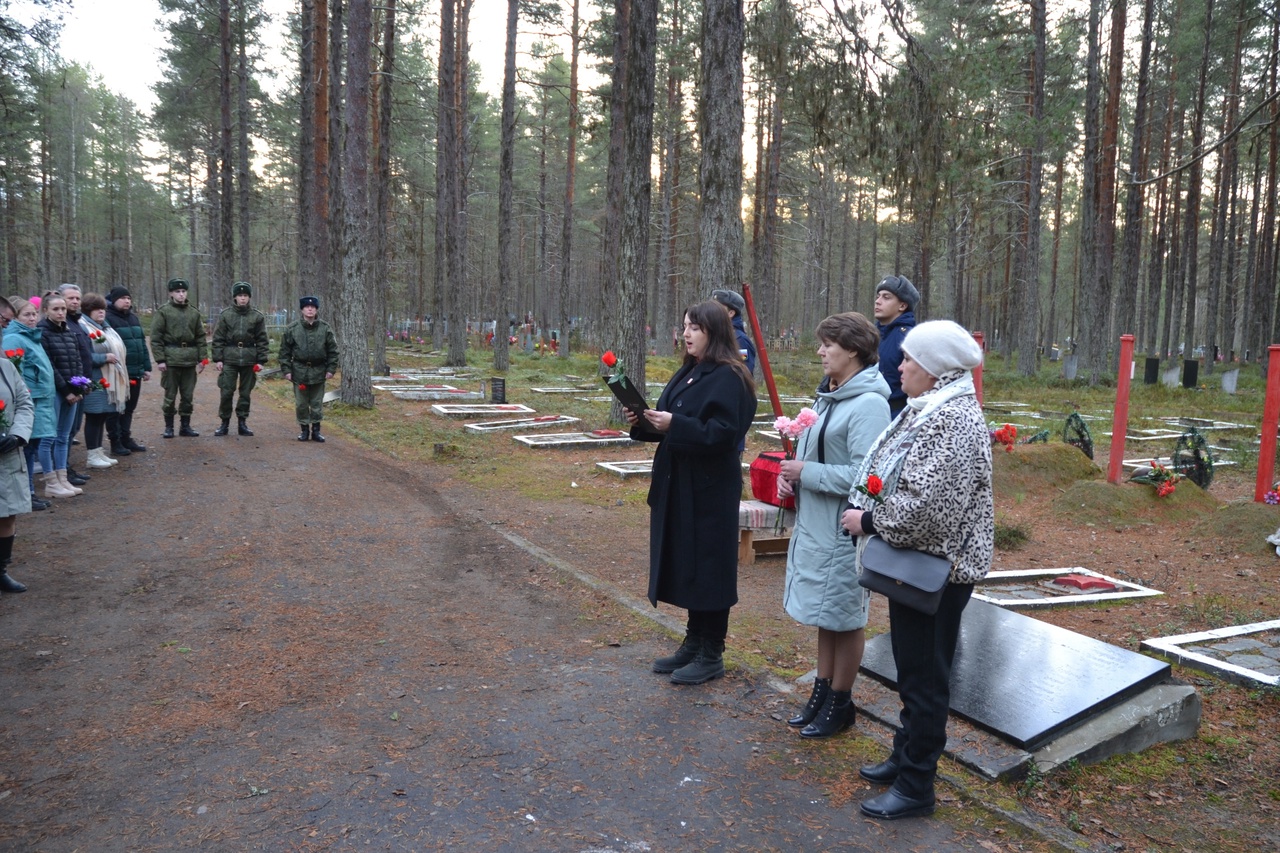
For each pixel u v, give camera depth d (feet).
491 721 12.40
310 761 11.12
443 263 108.68
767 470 13.34
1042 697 12.22
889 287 18.21
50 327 25.64
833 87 37.50
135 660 14.47
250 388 38.34
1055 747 11.46
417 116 104.01
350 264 48.44
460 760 11.23
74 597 17.51
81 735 11.78
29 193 146.30
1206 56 90.84
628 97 40.98
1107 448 44.32
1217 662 15.52
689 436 12.66
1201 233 173.58
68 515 23.76
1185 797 11.06
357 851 9.14
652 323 158.51
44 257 157.89
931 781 10.09
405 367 82.79
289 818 9.77
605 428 43.65
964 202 48.49
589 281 204.95
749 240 155.02
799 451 11.95
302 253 81.15
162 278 265.13
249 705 12.81
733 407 12.90
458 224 83.25
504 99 74.13
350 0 46.83
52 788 10.39
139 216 193.98
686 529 13.44
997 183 65.46
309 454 34.55
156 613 16.76
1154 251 113.60
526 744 11.70
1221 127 99.35
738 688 13.82
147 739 11.69
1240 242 143.23
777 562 22.63
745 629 17.04
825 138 39.22
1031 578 21.80
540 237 138.92
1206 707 14.06
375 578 19.43
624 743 11.80
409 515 25.64
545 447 37.88
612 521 25.79
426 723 12.30
